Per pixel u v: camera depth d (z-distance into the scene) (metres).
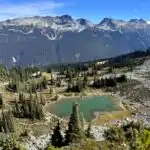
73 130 72.12
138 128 47.66
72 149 35.59
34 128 123.50
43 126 127.25
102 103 178.12
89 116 148.62
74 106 74.12
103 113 153.50
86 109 164.25
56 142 73.25
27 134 111.69
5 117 118.12
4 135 108.69
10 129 115.12
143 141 34.31
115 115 148.75
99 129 116.06
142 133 36.00
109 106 169.75
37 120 135.75
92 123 134.38
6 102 173.75
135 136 35.41
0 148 65.00
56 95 195.12
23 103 148.88
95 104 176.12
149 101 173.75
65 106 173.88
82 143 36.94
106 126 125.31
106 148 34.56
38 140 104.50
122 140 36.16
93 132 107.88
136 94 190.12
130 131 37.88
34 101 149.00
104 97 194.75
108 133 38.34
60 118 145.50
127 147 34.56
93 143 35.84
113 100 185.00
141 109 158.25
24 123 129.88
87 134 88.81
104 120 140.00
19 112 140.50
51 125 129.50
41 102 177.25
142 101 175.25
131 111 155.50
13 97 190.75
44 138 107.12
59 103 182.12
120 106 168.38
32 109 139.75
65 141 72.69
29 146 97.00
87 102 182.38
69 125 72.94
